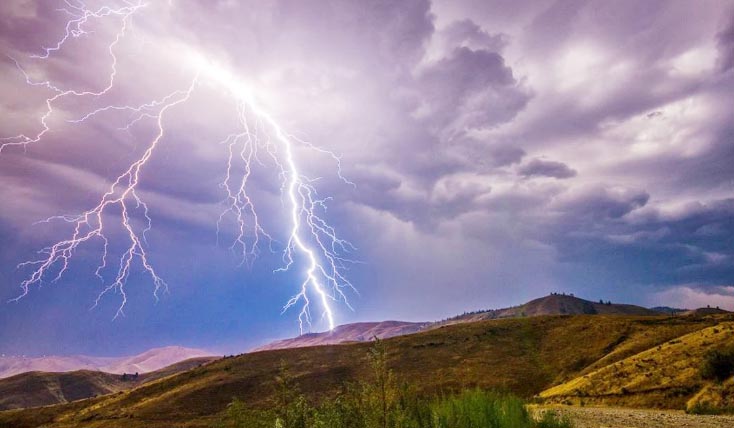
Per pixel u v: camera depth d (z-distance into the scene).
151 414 54.50
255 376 63.41
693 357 31.80
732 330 34.28
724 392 24.75
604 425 15.77
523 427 10.24
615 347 55.78
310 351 74.56
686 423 16.31
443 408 10.39
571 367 53.62
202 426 46.75
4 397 112.00
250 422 12.59
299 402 10.58
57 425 59.44
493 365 58.53
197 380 66.69
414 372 59.19
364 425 9.38
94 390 125.94
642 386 30.39
